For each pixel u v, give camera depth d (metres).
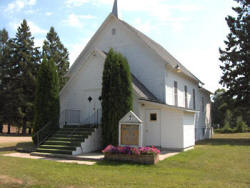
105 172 8.68
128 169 9.30
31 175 7.98
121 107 13.86
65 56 45.81
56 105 16.66
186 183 7.21
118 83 14.05
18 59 38.72
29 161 10.91
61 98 18.89
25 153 14.04
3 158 11.73
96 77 17.27
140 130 11.33
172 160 11.26
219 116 62.94
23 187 6.83
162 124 15.87
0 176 7.83
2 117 37.50
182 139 15.01
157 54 18.00
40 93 16.36
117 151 10.99
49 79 16.64
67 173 8.38
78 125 16.08
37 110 16.20
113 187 6.73
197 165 10.33
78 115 17.81
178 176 8.23
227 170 9.45
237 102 28.83
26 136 33.22
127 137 11.59
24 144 18.00
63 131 15.52
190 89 24.81
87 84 17.67
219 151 14.87
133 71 19.05
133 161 10.58
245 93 27.83
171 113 15.62
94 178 7.69
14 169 8.95
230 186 7.02
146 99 15.14
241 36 27.38
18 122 39.50
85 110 17.59
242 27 28.02
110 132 13.71
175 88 20.41
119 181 7.37
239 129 47.97
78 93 18.08
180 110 15.21
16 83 37.88
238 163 10.84
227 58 28.41
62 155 12.41
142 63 18.78
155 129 16.11
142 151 10.59
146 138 16.28
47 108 16.14
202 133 28.22
